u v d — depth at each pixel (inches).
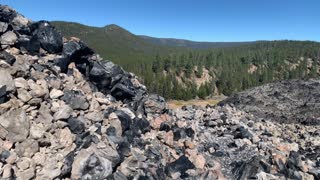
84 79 768.9
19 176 491.5
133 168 601.9
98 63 804.0
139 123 746.2
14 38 670.5
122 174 574.2
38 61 677.3
